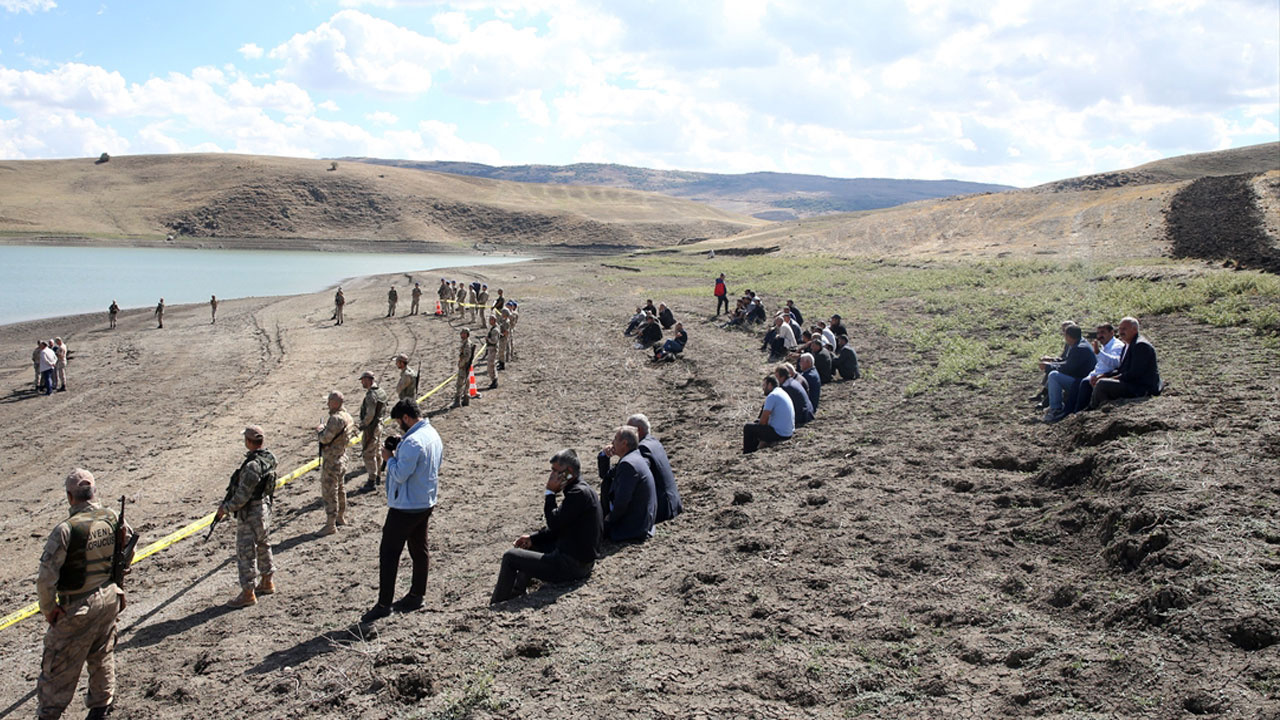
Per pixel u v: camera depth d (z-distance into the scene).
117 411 20.38
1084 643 4.69
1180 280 22.75
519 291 46.00
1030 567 6.00
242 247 135.25
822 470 9.35
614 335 26.20
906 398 13.15
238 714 5.28
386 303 45.31
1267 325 14.33
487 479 11.87
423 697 5.16
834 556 6.61
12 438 17.75
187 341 33.03
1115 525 6.11
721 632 5.50
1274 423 7.86
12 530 11.82
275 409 19.42
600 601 6.33
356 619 6.91
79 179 166.88
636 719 4.48
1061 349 15.62
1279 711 3.68
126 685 6.18
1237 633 4.35
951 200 86.38
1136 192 58.69
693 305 33.59
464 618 6.25
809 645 5.17
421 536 6.89
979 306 24.64
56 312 47.22
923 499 7.79
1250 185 44.84
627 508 7.78
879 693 4.50
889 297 30.48
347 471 13.15
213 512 11.77
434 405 17.58
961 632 5.12
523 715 4.66
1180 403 8.86
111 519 5.74
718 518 8.07
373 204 173.38
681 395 16.66
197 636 7.04
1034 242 47.88
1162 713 3.88
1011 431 9.90
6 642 7.77
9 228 125.88
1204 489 6.25
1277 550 5.14
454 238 169.12
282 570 8.69
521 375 20.28
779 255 65.94
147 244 127.75
